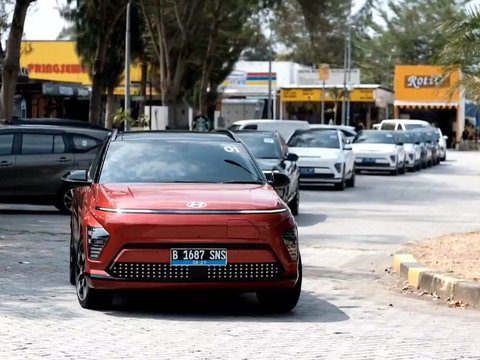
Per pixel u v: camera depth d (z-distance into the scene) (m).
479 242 15.73
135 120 46.06
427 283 12.37
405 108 77.62
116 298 11.28
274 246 9.82
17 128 21.69
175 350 8.49
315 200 26.97
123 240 9.66
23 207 23.81
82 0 40.44
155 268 9.66
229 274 9.71
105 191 10.46
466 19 17.33
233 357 8.27
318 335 9.36
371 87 76.94
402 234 18.94
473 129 81.94
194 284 9.69
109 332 9.25
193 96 55.84
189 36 45.69
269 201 10.21
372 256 15.79
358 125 64.75
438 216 22.78
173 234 9.65
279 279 9.88
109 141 11.83
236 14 47.19
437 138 53.62
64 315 10.09
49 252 15.41
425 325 10.17
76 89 45.94
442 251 14.63
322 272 14.05
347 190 31.19
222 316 10.32
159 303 11.05
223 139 12.04
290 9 44.50
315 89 76.06
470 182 36.41
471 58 17.62
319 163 30.14
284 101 77.62
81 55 42.34
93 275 9.83
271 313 10.59
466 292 11.55
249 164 11.51
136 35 46.34
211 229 9.70
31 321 9.71
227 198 10.17
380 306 11.30
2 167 21.41
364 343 9.05
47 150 21.61
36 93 43.78
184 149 11.61
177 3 45.38
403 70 76.88
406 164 43.69
